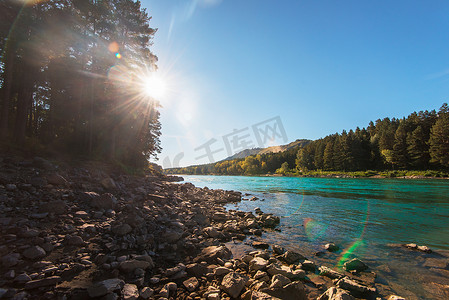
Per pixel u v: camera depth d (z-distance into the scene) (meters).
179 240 7.26
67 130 26.67
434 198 18.94
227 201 19.38
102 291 3.77
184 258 6.10
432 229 10.03
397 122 92.25
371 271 5.99
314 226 10.72
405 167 67.62
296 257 6.70
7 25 17.95
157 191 16.33
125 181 18.06
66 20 21.00
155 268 5.32
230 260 6.39
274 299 4.08
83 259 5.00
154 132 35.06
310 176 83.44
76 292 3.81
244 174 135.00
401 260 6.72
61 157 18.67
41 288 3.80
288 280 5.02
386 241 8.51
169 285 4.51
